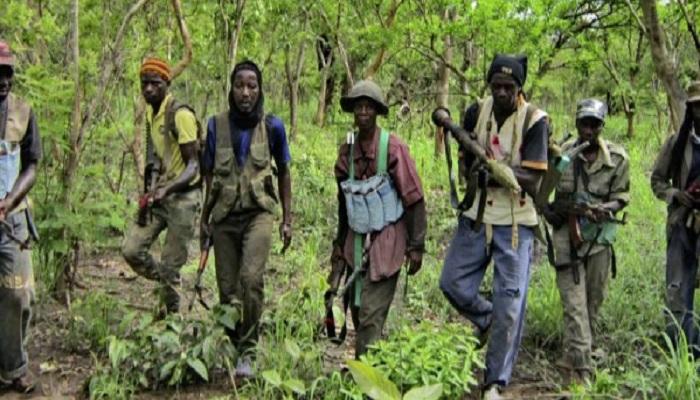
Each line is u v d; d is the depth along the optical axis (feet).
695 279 17.07
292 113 54.39
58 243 19.76
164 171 18.34
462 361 15.01
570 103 68.08
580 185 16.80
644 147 54.34
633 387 15.29
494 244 15.37
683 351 15.20
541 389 16.46
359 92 14.99
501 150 15.05
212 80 41.29
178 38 33.88
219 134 16.15
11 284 14.89
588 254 16.74
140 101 28.71
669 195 16.93
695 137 16.47
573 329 16.53
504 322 15.17
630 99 54.24
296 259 24.38
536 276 22.44
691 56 52.11
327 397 14.49
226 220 16.37
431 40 35.96
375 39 35.37
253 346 16.44
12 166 14.74
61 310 19.79
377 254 15.17
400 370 14.29
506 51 34.06
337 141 48.52
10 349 15.20
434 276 22.53
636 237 27.04
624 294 20.44
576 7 34.73
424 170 39.81
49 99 19.36
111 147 29.07
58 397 15.29
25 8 21.67
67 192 19.97
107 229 23.31
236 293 16.89
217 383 15.87
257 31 41.42
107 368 15.42
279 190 17.13
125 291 22.07
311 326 17.60
